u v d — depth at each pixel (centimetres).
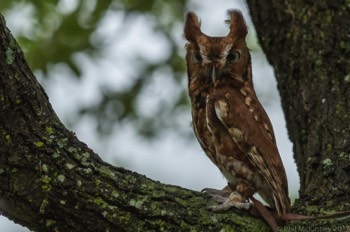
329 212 927
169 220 856
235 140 1005
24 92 853
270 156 996
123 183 866
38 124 859
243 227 873
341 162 1003
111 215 845
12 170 836
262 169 988
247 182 1014
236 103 1033
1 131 836
